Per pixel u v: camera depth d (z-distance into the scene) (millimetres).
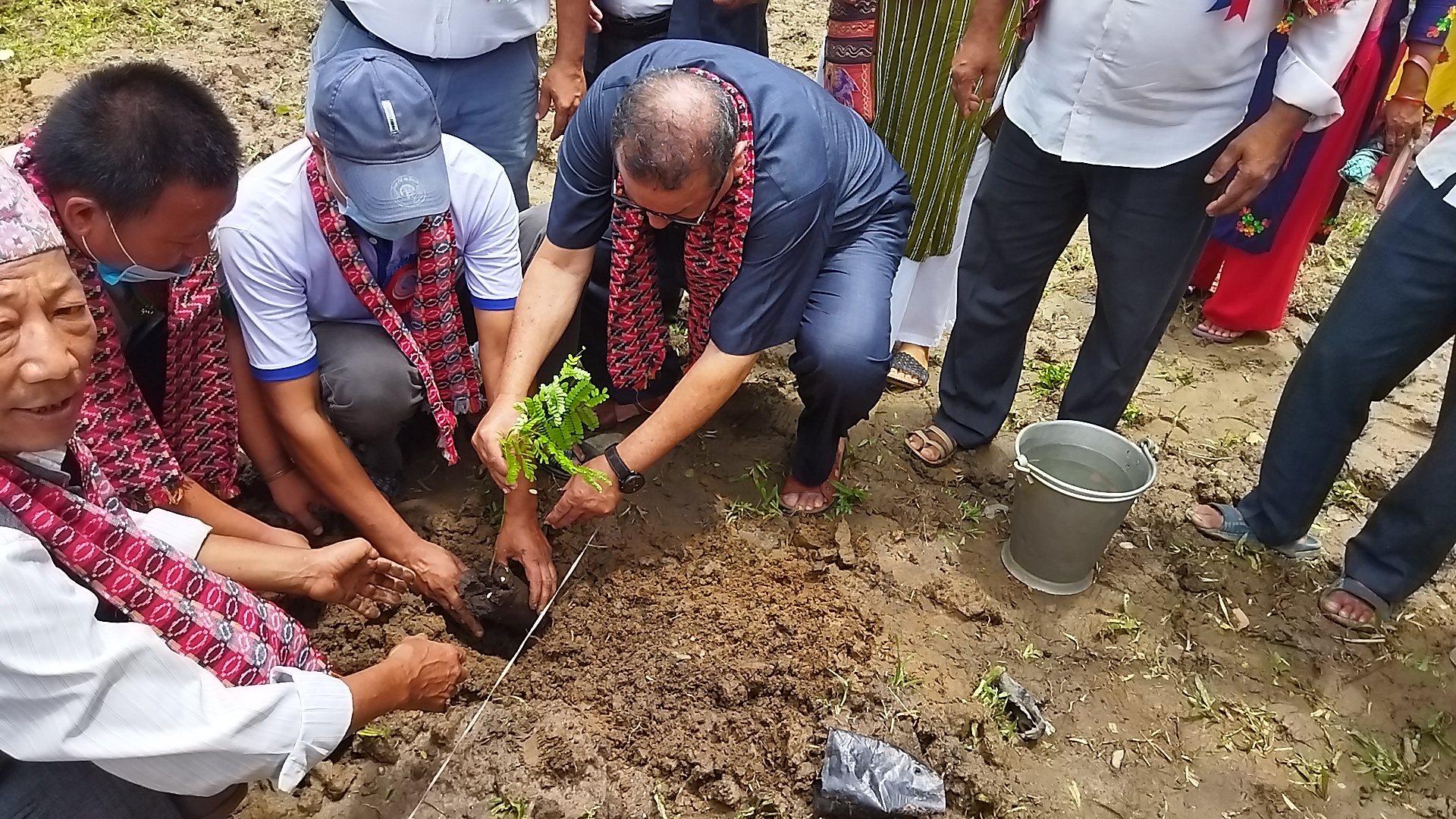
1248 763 2654
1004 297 3258
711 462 3410
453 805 2377
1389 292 2697
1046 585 3059
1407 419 3943
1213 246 4387
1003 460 3580
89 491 1737
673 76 2330
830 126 2844
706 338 3018
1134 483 2941
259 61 5539
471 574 2760
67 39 5445
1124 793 2555
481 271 2764
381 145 2260
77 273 2068
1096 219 2949
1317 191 3877
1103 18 2643
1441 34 3340
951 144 3383
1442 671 2932
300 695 1741
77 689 1454
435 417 2801
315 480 2689
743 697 2598
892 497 3354
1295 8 2506
